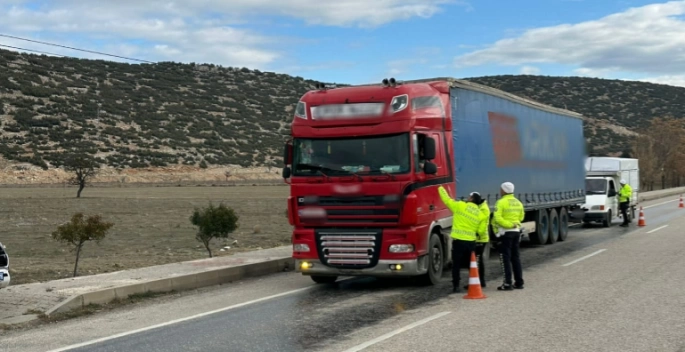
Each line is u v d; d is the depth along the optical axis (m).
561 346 8.23
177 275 13.99
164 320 10.52
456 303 11.46
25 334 9.79
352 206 13.02
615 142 103.12
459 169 14.88
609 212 28.78
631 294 11.88
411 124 12.86
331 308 11.24
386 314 10.59
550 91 134.62
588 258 17.59
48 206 44.78
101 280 13.48
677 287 12.56
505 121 17.98
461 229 12.55
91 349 8.66
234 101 128.00
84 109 102.00
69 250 22.20
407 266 12.78
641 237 23.33
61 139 89.94
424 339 8.68
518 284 12.93
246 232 28.61
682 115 121.12
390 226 12.84
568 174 24.16
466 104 15.50
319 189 13.27
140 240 25.66
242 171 95.38
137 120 104.19
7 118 92.19
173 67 137.88
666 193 58.59
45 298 11.74
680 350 8.02
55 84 108.56
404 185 12.70
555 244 21.97
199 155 97.56
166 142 98.38
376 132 12.95
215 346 8.61
